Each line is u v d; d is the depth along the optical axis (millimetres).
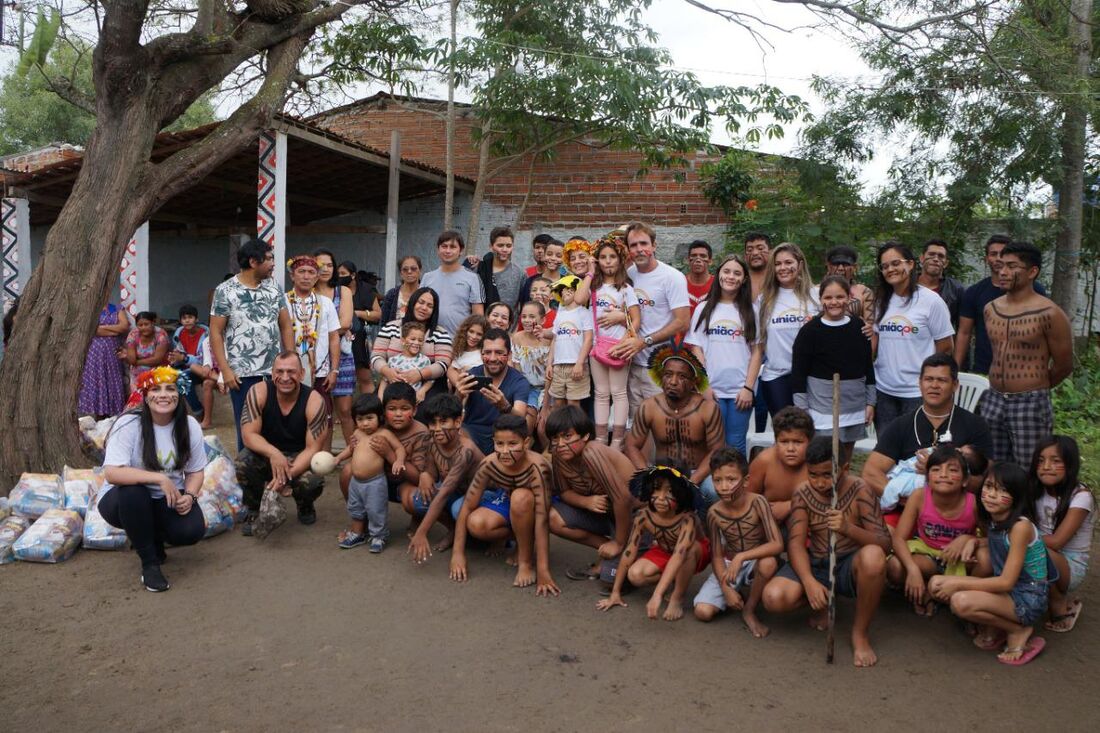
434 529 5996
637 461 5336
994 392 5305
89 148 6590
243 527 5820
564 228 13031
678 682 3850
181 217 13922
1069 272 9938
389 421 5566
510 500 4996
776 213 10828
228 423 9758
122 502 4832
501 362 5797
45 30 6691
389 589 4926
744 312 5906
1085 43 9883
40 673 3924
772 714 3578
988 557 4223
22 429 6207
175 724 3496
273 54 7680
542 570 4891
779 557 4469
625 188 12758
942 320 5684
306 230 12719
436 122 13562
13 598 4766
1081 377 9930
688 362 5098
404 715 3564
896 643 4250
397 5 9328
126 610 4617
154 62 6672
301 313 6922
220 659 4062
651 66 10906
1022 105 9352
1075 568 4340
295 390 5746
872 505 4328
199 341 10062
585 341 6172
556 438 4934
